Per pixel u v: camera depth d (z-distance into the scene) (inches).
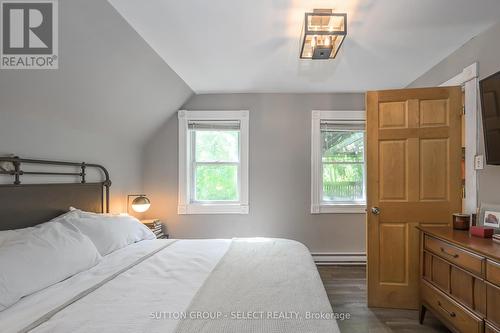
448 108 89.2
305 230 134.6
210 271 62.1
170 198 136.0
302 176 135.0
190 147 138.9
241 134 135.1
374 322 83.4
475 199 82.9
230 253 74.4
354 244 133.8
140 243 88.1
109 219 85.6
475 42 82.8
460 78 88.8
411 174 91.3
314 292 50.6
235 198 138.0
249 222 135.0
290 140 135.2
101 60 77.4
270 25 75.8
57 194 81.8
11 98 66.9
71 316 41.7
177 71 108.2
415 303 90.4
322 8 68.3
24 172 71.6
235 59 97.5
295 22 74.2
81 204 91.9
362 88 129.2
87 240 67.1
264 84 123.8
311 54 78.2
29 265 50.5
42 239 57.4
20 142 71.8
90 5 62.5
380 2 65.9
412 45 88.1
